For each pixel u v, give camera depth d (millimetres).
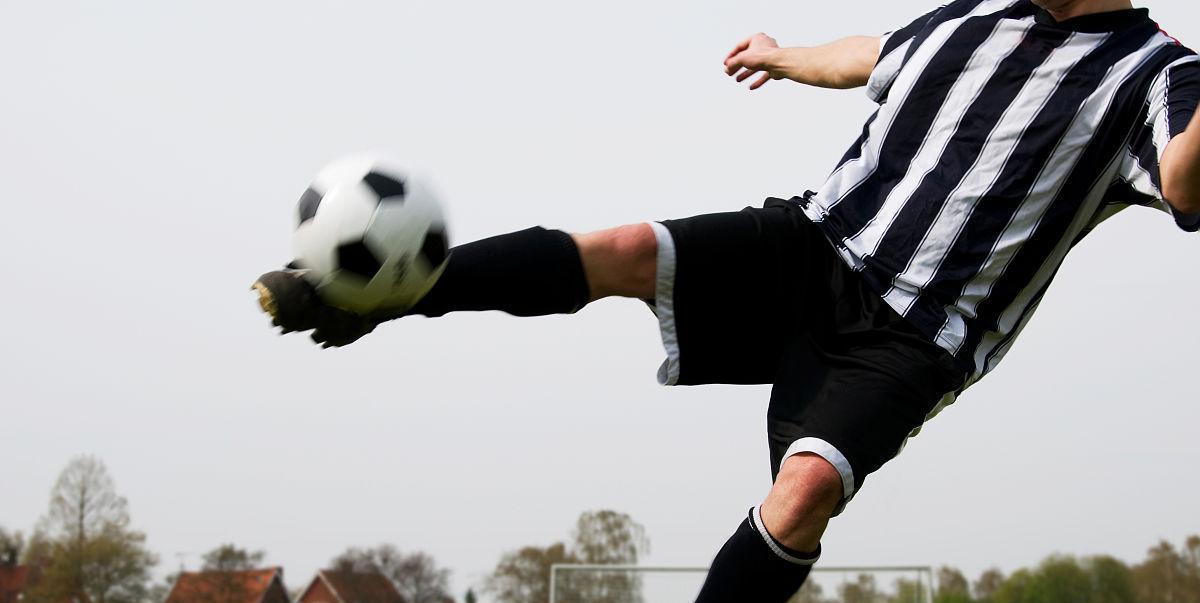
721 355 3801
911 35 3844
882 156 3758
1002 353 3697
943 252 3545
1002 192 3496
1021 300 3623
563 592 20281
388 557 60469
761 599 3475
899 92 3744
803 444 3410
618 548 30266
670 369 3795
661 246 3559
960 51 3643
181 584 51594
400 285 3002
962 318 3564
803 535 3379
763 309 3748
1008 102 3525
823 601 19000
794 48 4480
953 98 3627
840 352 3631
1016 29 3574
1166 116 3186
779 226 3762
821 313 3719
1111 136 3432
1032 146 3475
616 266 3525
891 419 3443
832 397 3510
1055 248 3588
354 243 2898
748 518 3494
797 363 3688
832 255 3773
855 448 3379
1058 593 42969
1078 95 3441
